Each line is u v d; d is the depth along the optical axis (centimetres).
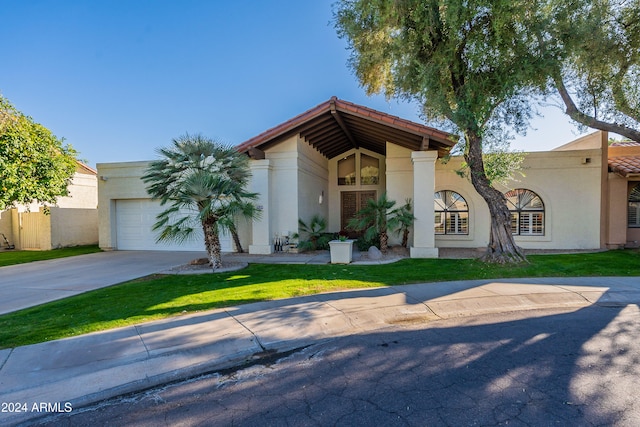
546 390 306
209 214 902
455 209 1359
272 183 1245
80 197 1798
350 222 1212
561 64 792
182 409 294
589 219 1249
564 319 506
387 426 258
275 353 415
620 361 362
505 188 1305
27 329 477
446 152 1209
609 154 1423
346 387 324
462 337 445
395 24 865
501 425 256
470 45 838
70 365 371
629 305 569
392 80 1093
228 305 578
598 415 266
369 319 524
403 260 1017
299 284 718
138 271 925
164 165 924
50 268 1005
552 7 748
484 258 961
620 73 870
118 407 301
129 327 482
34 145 1341
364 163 1648
